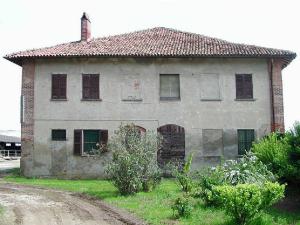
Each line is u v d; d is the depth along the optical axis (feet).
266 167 47.19
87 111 82.74
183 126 83.05
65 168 81.30
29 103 82.53
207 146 82.84
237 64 85.05
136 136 60.90
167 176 80.84
